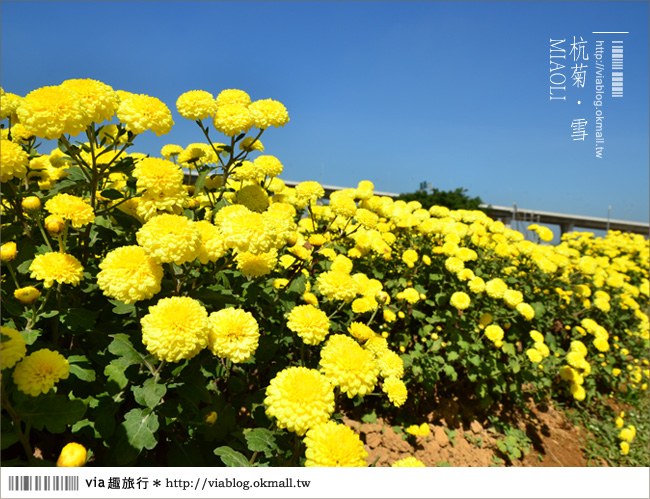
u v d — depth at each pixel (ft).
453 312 13.08
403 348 11.72
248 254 6.80
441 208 18.86
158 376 5.09
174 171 5.89
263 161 9.66
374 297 9.29
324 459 4.41
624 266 25.48
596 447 13.83
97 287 5.96
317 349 8.67
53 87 5.17
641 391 18.28
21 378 4.26
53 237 6.05
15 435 4.24
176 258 5.02
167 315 4.66
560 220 162.30
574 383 14.17
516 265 16.75
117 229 7.58
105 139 7.70
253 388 8.93
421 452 10.72
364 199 13.66
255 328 5.39
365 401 11.67
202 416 5.76
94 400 5.06
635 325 20.47
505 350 13.17
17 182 6.75
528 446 12.64
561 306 16.85
